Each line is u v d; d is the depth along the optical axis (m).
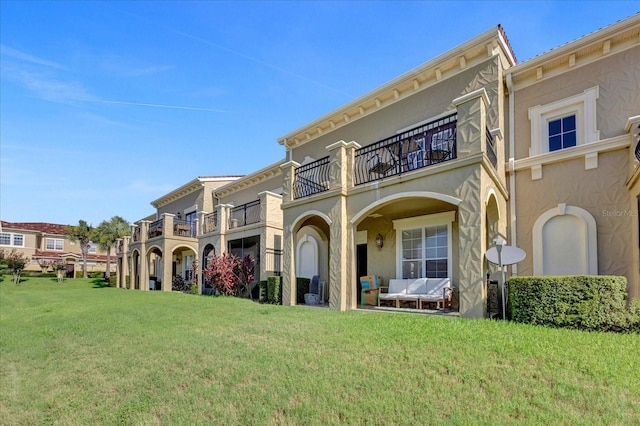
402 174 8.56
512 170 9.73
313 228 14.33
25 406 4.59
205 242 18.17
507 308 7.62
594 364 4.26
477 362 4.56
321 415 3.81
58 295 18.89
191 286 18.75
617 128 8.41
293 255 11.40
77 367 5.79
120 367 5.64
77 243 47.44
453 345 5.17
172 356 5.89
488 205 8.70
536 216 9.29
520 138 9.85
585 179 8.68
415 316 7.58
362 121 13.30
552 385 3.92
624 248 8.00
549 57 9.32
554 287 6.25
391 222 12.08
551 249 8.98
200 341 6.59
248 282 15.31
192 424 3.88
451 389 4.02
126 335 7.57
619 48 8.58
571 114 9.23
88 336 7.71
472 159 7.27
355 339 5.87
